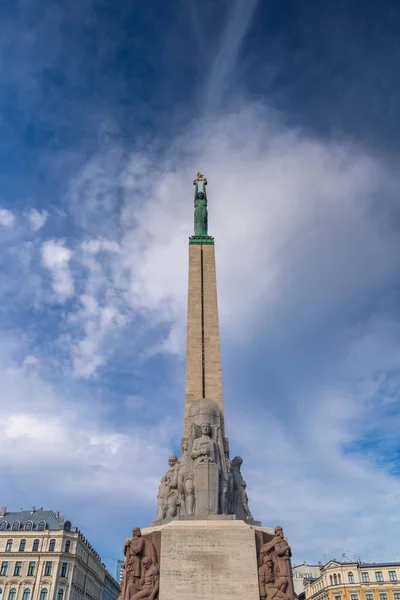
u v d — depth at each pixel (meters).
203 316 36.59
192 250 39.78
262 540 22.52
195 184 46.16
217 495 24.05
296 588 117.56
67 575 88.88
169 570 21.12
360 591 92.12
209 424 26.81
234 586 20.83
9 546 89.56
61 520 96.69
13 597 85.00
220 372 34.41
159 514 25.98
